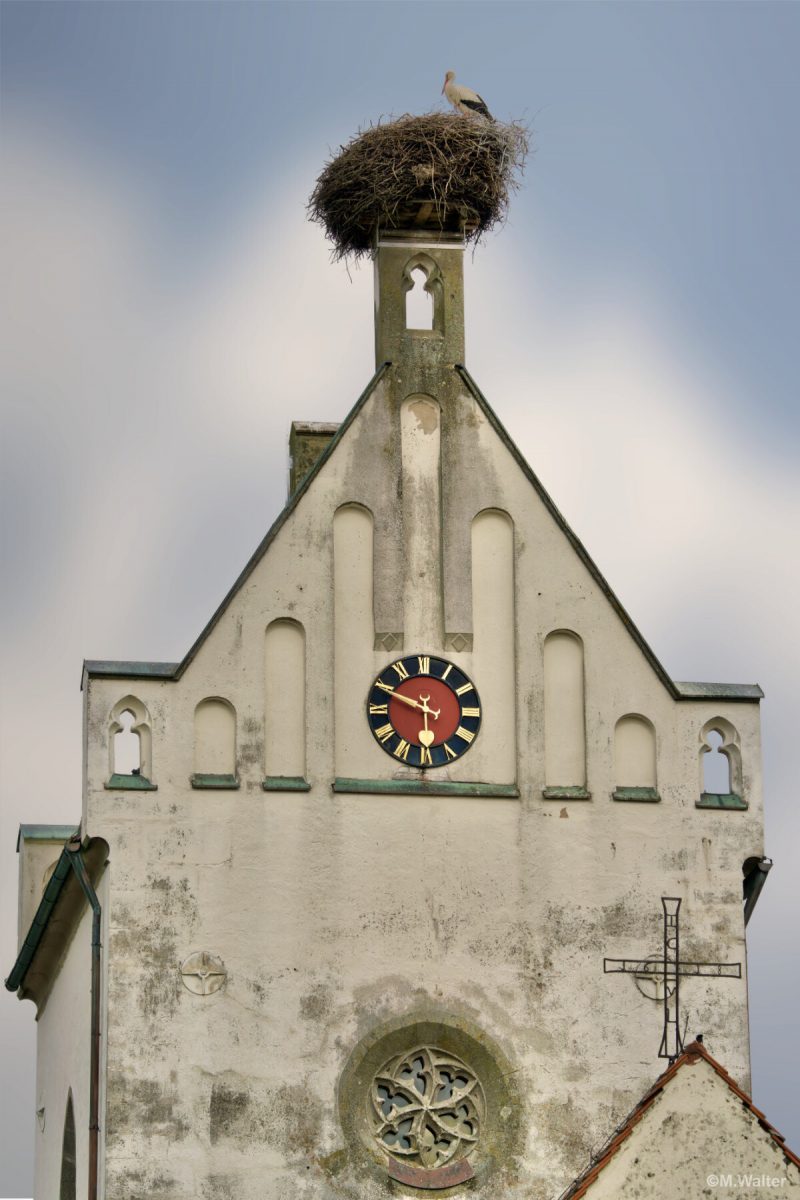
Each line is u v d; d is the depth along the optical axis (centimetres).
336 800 7250
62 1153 8000
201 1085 7038
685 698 7425
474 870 7269
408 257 7656
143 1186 6956
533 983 7231
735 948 7306
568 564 7475
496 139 7688
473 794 7306
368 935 7188
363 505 7438
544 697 7394
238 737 7231
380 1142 7112
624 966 7256
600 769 7369
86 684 7225
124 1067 7012
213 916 7131
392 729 7331
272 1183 7006
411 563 7438
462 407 7544
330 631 7338
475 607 7438
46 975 8462
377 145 7625
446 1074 7181
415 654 7381
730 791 7406
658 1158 6475
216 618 7294
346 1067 7106
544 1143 7144
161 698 7231
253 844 7188
